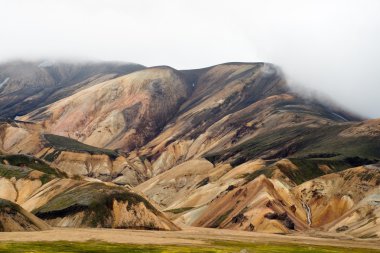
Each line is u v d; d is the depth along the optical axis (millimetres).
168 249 139625
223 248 147500
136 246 147500
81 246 140875
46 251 124625
